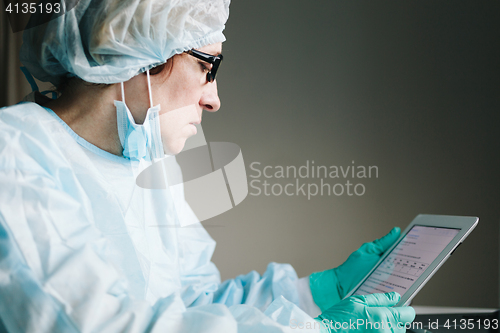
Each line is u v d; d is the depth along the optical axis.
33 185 0.45
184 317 0.45
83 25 0.60
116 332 0.40
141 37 0.60
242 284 0.93
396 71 1.78
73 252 0.43
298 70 1.81
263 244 1.81
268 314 0.54
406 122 1.77
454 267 1.73
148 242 0.72
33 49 0.63
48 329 0.39
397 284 0.68
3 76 1.33
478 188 1.73
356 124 1.79
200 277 0.92
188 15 0.63
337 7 1.79
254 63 1.82
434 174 1.75
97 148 0.67
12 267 0.41
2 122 0.53
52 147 0.55
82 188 0.56
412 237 0.77
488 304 1.70
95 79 0.61
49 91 0.75
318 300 0.85
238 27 1.82
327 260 1.79
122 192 0.68
